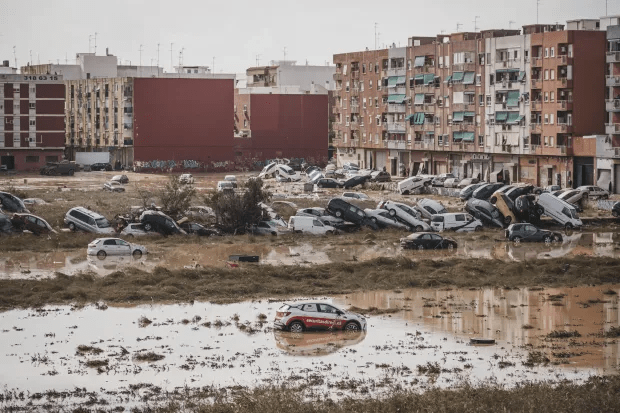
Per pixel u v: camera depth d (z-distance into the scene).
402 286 67.19
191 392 43.03
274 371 46.28
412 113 175.25
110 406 41.16
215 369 46.59
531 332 54.19
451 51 164.38
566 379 45.19
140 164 191.38
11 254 80.56
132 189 148.12
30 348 50.03
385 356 48.97
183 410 40.50
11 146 188.75
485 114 157.38
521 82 149.12
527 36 147.62
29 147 189.50
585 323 56.47
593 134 140.75
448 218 97.88
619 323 56.53
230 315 57.81
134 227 91.94
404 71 177.25
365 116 189.88
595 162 136.00
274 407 39.97
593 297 63.94
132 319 56.59
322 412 39.31
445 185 145.75
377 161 189.62
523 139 148.75
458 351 50.06
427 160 173.38
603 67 141.12
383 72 183.00
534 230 90.19
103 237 86.94
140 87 191.12
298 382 44.53
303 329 53.75
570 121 140.50
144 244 86.94
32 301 60.56
